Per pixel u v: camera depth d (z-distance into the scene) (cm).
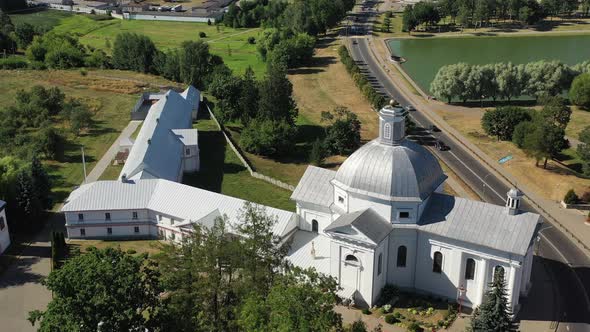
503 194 13862
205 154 16362
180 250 8181
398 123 9575
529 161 15450
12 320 9425
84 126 18300
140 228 11969
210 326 7575
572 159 15762
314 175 10894
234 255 7912
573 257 11138
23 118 18362
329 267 9838
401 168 9431
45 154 15888
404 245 9688
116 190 11988
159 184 12175
